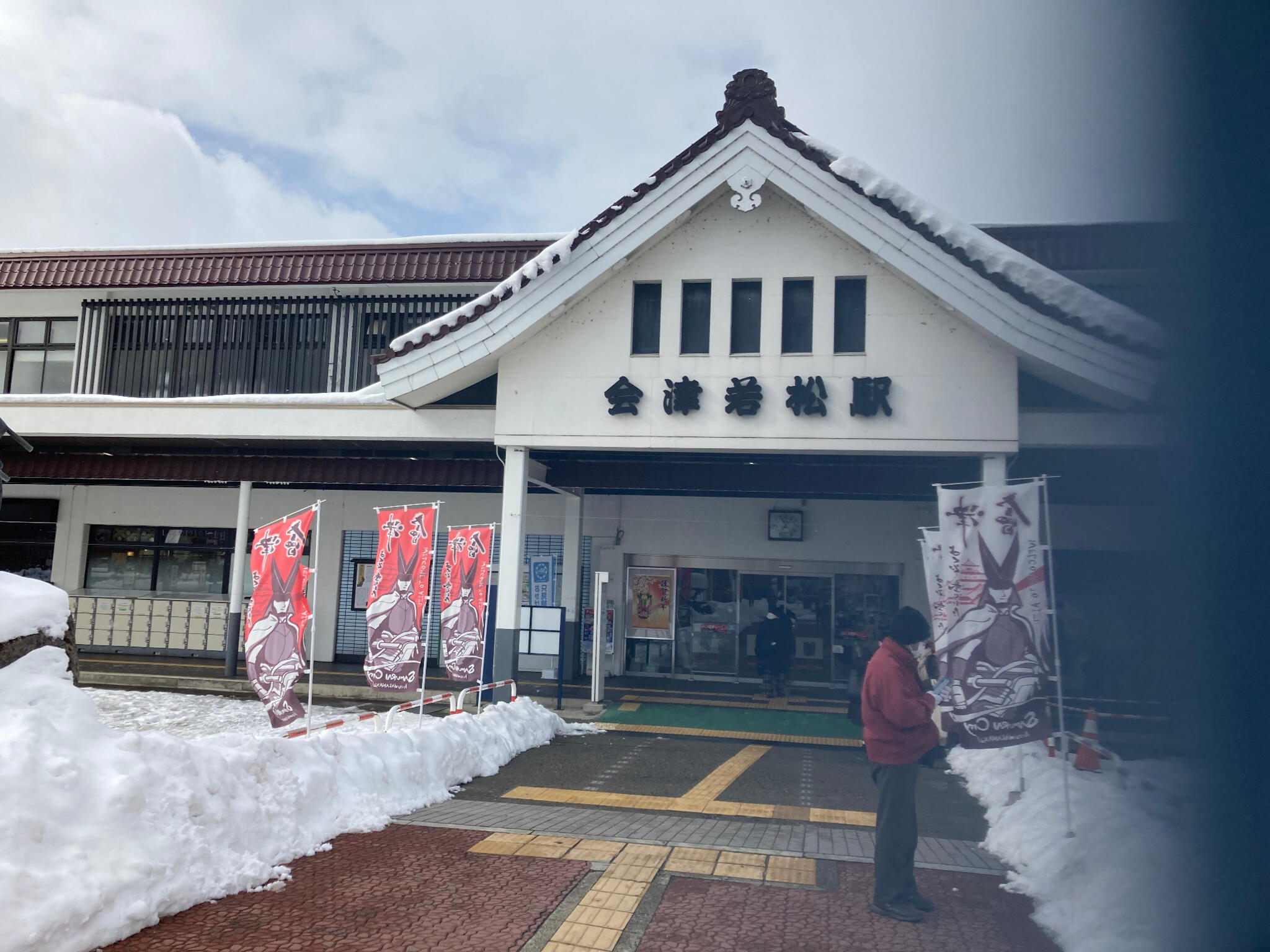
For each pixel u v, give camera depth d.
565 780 8.45
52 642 5.85
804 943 4.53
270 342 14.58
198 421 13.12
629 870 5.58
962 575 6.68
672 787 8.34
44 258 15.18
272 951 4.26
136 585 18.09
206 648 17.22
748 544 16.20
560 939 4.52
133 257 15.07
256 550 8.48
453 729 8.60
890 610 15.82
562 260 11.24
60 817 4.43
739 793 8.12
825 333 11.13
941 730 10.30
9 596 5.80
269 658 8.27
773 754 10.28
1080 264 11.94
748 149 10.93
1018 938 4.61
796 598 16.11
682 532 16.41
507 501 11.95
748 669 16.16
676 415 11.42
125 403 13.29
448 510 17.02
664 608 16.45
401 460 14.05
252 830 5.48
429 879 5.33
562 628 13.33
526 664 15.39
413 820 6.69
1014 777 8.12
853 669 12.98
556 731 11.03
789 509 16.06
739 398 11.15
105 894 4.25
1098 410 10.84
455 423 12.49
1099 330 9.74
